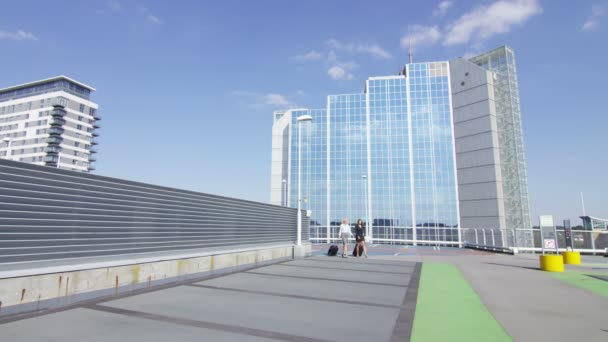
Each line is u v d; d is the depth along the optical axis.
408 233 51.16
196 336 5.13
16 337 4.90
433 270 13.45
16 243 6.24
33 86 136.88
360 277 11.41
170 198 10.33
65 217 7.19
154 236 9.60
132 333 5.20
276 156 59.88
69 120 128.12
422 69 55.38
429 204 51.25
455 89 52.84
